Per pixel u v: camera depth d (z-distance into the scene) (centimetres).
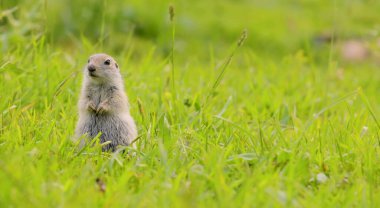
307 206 843
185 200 807
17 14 1906
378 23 3241
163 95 1388
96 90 1216
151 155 1021
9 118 1182
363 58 2677
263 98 1560
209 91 1350
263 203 846
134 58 2592
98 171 977
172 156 1052
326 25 3275
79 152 1033
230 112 1402
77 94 1409
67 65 1612
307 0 3678
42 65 1485
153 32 2923
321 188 923
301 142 1121
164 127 1138
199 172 923
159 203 828
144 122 1242
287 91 1741
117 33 2767
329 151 1108
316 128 1250
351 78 2052
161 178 930
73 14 2525
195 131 1157
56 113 1237
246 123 1266
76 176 946
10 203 800
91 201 810
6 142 1037
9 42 1667
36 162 960
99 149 1059
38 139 1094
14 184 814
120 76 1238
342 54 2747
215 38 3008
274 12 3450
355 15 3291
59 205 787
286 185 915
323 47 2955
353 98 1584
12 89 1345
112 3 2694
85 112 1180
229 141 1123
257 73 1850
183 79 1653
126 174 903
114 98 1180
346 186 953
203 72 1772
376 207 870
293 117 1325
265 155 1023
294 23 3238
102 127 1168
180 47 2830
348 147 1090
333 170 1020
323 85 1814
